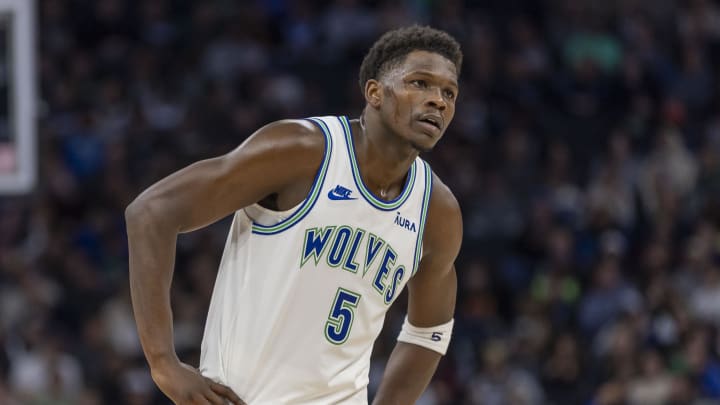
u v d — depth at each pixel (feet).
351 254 34.01
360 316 34.68
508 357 101.76
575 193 123.65
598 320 104.63
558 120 134.31
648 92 140.05
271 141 33.24
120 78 130.11
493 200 121.60
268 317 33.63
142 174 117.08
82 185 117.39
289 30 138.10
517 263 116.37
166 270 32.48
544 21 144.66
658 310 102.58
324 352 34.27
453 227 37.04
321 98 131.64
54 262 108.06
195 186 32.68
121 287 103.81
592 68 139.03
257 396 33.91
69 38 133.39
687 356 98.99
